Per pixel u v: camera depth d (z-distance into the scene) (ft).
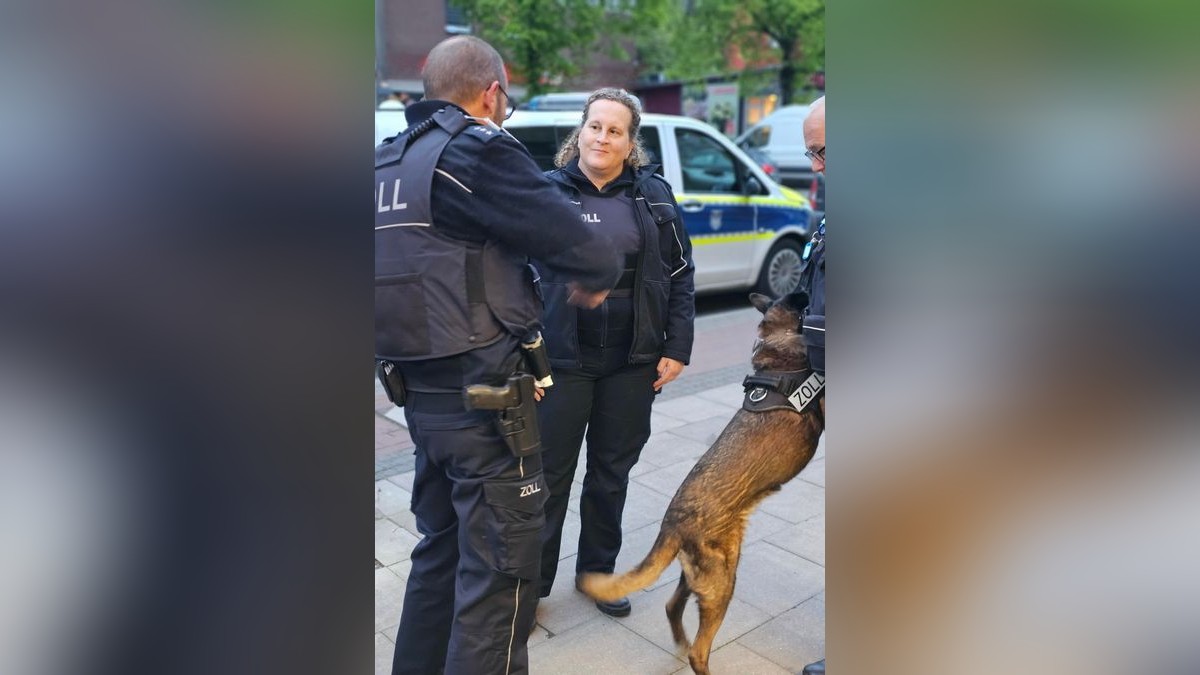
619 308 7.48
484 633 5.78
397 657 6.82
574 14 38.75
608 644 7.82
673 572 9.10
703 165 21.34
